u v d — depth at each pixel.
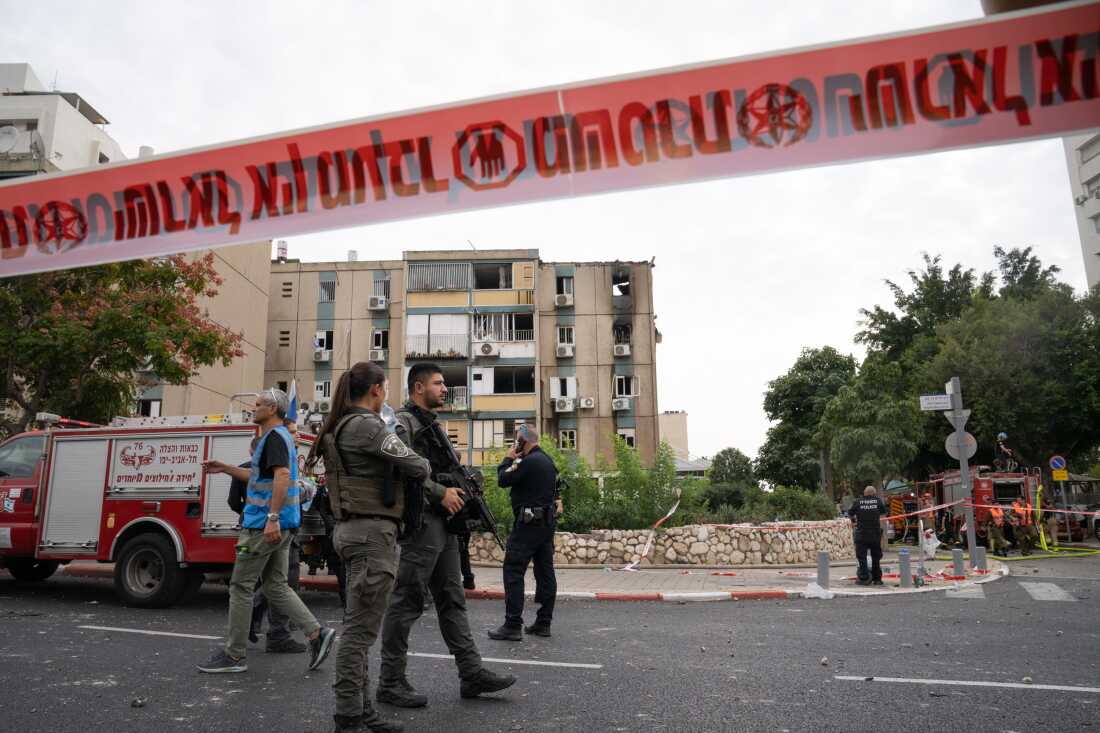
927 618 8.50
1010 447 32.56
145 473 9.29
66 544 9.37
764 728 4.07
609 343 39.84
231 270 34.00
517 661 5.85
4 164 27.11
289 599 5.46
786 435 45.47
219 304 32.72
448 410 37.41
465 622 4.70
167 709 4.35
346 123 4.79
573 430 38.97
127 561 9.00
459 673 4.64
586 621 8.34
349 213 4.79
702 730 4.02
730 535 15.98
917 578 12.18
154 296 16.52
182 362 19.09
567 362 39.59
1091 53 3.89
